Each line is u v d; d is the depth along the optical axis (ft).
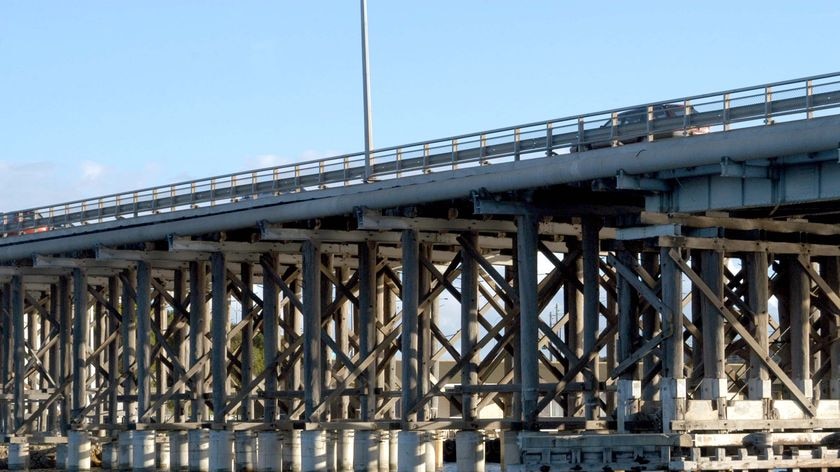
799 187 158.61
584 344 187.42
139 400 243.40
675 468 161.38
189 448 239.30
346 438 232.32
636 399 173.37
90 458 264.31
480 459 200.44
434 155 199.82
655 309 181.98
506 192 183.62
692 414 165.89
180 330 268.00
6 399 289.74
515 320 197.57
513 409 204.44
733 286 195.21
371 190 202.80
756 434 166.20
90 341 336.49
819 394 189.98
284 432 229.45
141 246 248.11
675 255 167.84
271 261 231.50
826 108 154.81
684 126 166.81
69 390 274.16
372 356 213.66
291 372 253.44
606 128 175.94
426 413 216.74
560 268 192.24
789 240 180.55
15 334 275.80
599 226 189.06
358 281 224.74
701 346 180.55
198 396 239.71
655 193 169.99
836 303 181.68
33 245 264.11
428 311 217.56
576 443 163.22
